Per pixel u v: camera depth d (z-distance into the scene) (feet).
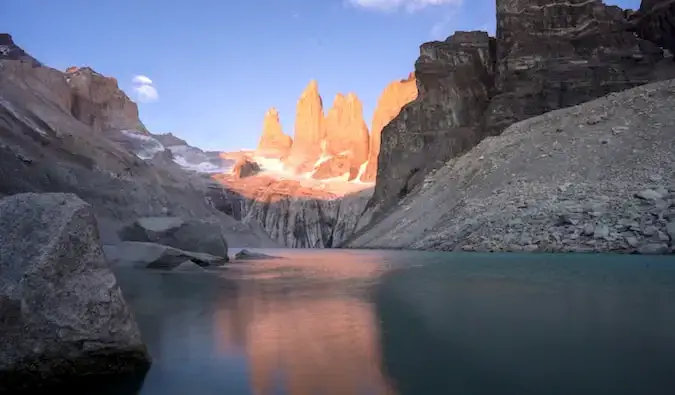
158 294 38.04
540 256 71.20
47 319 15.38
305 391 14.69
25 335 14.89
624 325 22.27
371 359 18.04
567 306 27.45
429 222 131.03
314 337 21.81
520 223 94.27
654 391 14.03
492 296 32.35
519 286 37.11
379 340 20.92
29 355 14.79
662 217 76.28
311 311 28.81
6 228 16.49
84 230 17.69
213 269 64.95
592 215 85.10
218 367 17.49
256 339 21.63
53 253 16.24
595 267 51.13
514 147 137.69
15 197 17.78
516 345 19.27
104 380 16.21
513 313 25.86
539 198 101.65
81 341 15.80
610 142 109.40
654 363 16.67
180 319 26.76
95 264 17.48
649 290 33.19
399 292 36.65
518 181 115.85
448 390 14.52
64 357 15.43
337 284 43.68
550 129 135.54
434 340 20.53
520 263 59.41
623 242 74.23
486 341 20.01
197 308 30.63
